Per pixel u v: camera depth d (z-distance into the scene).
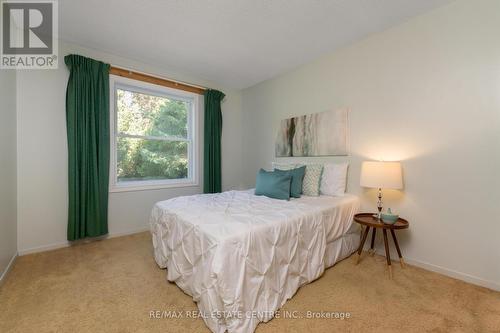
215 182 3.73
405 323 1.38
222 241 1.34
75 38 2.46
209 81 3.72
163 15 2.09
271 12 2.04
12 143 2.13
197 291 1.47
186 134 3.61
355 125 2.57
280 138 3.44
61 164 2.50
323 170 2.72
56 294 1.65
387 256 1.98
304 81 3.10
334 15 2.08
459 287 1.77
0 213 1.83
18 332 1.29
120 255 2.32
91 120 2.58
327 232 2.03
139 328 1.33
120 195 2.90
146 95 3.19
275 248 1.55
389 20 2.16
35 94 2.35
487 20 1.75
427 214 2.06
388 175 2.03
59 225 2.50
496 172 1.72
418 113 2.10
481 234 1.79
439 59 1.98
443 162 1.97
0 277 1.76
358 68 2.53
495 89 1.72
